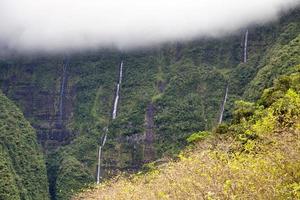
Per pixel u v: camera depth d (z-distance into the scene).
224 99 156.25
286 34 151.88
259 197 13.33
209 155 19.59
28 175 139.25
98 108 191.50
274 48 153.25
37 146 156.62
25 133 154.88
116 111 188.75
